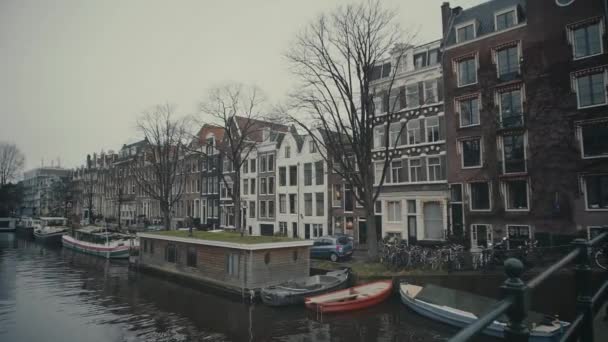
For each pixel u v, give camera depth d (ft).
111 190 218.18
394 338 43.60
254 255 62.28
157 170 127.34
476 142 79.56
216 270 69.46
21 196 262.88
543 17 71.51
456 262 58.70
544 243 68.64
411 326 46.83
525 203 72.95
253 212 131.03
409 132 90.89
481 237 77.15
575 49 68.13
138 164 175.22
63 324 53.31
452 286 54.85
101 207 229.04
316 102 67.77
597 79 65.77
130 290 73.51
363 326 47.37
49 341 47.34
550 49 70.38
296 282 62.23
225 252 67.46
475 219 77.87
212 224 144.87
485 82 78.33
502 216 74.23
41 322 54.29
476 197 79.00
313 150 110.83
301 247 68.54
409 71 90.43
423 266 60.80
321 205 108.17
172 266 82.69
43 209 310.65
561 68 68.95
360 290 55.52
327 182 106.11
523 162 72.69
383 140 94.94
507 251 58.13
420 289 53.62
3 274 92.94
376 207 95.86
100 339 47.70
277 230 120.47
